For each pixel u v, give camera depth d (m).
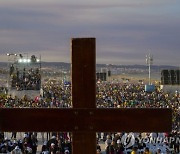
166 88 114.56
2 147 31.05
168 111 5.95
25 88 93.00
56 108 6.05
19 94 91.06
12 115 6.04
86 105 6.07
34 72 101.38
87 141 6.07
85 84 6.08
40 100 68.50
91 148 6.06
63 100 75.25
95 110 6.04
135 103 71.75
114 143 30.23
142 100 81.38
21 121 6.05
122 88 133.62
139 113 5.98
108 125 6.04
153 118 5.98
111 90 120.25
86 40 6.07
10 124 6.05
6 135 42.19
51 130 6.05
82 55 6.08
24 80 96.94
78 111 6.05
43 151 28.95
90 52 6.07
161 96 89.44
